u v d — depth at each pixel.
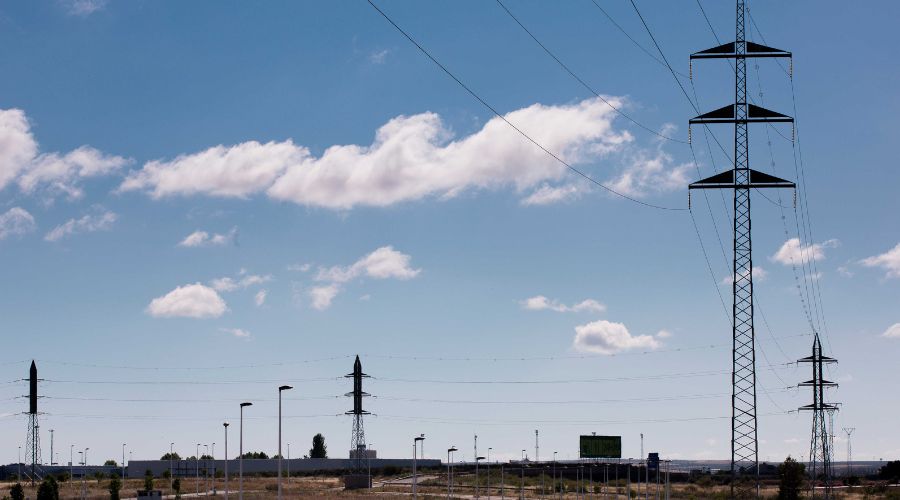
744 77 129.62
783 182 128.50
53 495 193.25
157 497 163.88
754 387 127.50
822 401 173.88
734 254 129.00
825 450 175.00
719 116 129.75
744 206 129.25
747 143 129.25
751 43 129.75
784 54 129.12
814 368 174.50
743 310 128.62
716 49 130.38
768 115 129.25
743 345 128.38
